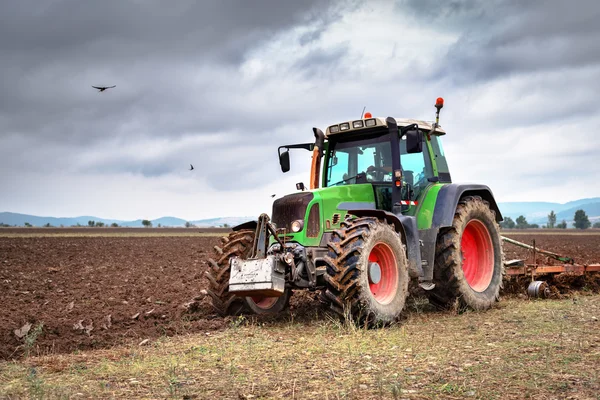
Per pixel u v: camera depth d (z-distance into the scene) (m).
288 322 6.88
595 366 4.19
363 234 6.31
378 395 3.63
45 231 69.62
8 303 8.91
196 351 5.24
